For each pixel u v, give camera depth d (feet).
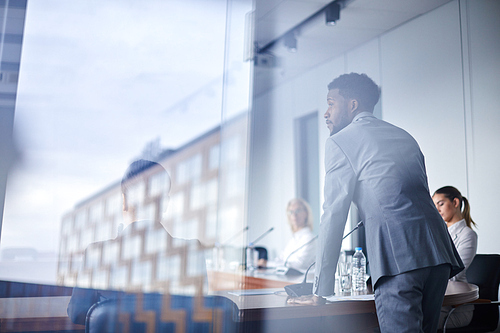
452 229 8.52
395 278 4.41
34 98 4.11
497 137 9.56
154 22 4.70
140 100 4.50
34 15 4.24
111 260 4.15
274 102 17.31
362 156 4.81
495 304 6.51
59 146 4.10
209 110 4.82
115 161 4.30
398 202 4.53
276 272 8.41
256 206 17.47
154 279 4.32
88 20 4.43
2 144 3.93
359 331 4.92
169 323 4.36
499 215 9.46
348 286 5.61
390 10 11.35
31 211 3.93
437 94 11.01
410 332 4.27
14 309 3.79
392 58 12.42
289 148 16.38
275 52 14.20
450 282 6.53
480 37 10.02
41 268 3.90
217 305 4.57
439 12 11.05
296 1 11.05
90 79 4.34
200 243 4.59
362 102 5.36
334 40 13.33
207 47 4.92
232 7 5.10
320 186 15.03
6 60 4.08
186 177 4.60
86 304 4.02
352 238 12.82
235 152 4.87
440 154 10.89
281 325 4.51
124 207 4.26
